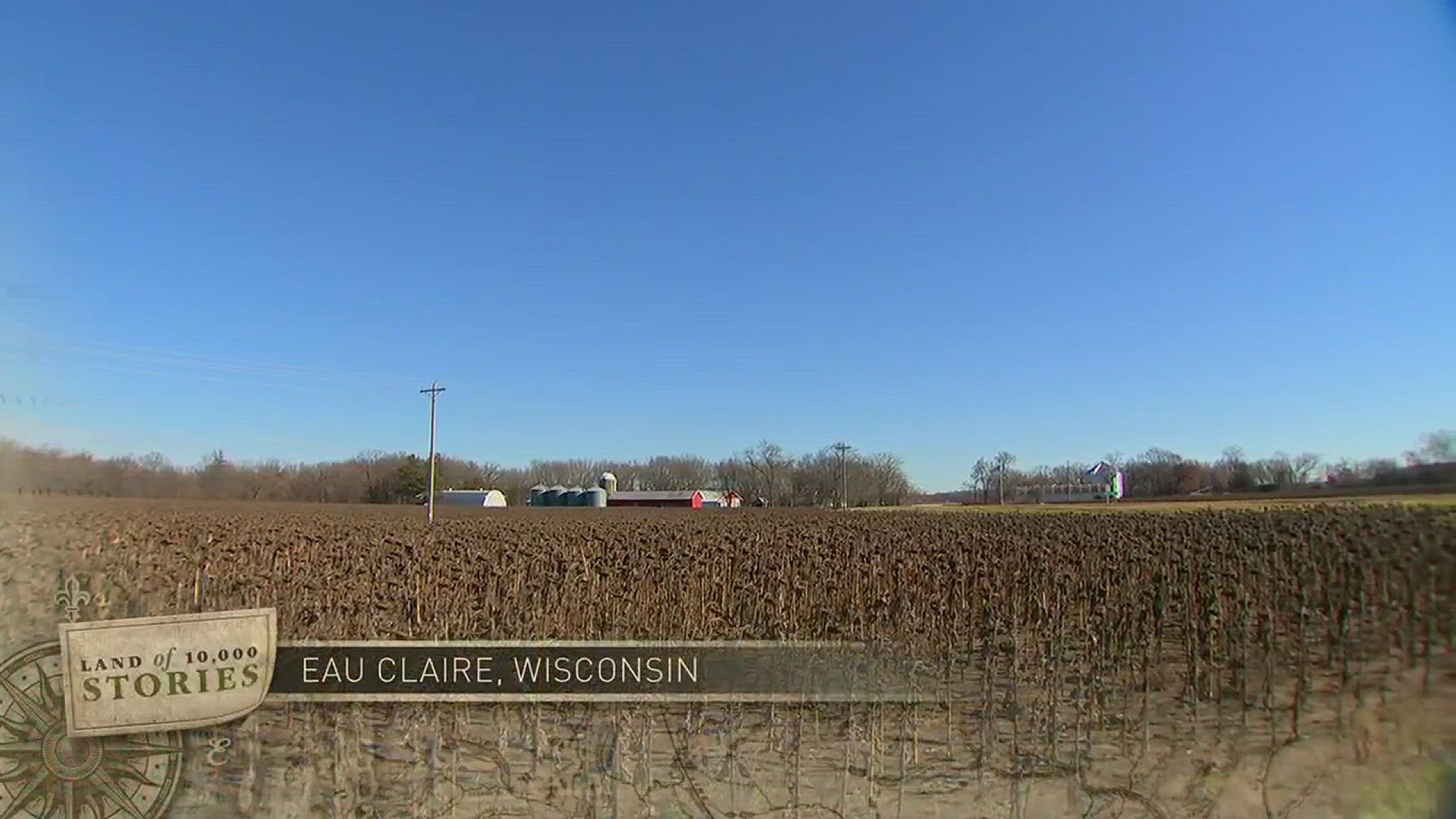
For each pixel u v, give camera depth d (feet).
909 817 20.27
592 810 19.92
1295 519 52.80
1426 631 33.99
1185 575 43.68
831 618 39.88
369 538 50.55
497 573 38.14
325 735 23.48
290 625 31.30
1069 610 40.73
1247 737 26.73
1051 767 23.36
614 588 38.88
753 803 20.92
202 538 46.62
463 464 233.96
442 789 21.08
